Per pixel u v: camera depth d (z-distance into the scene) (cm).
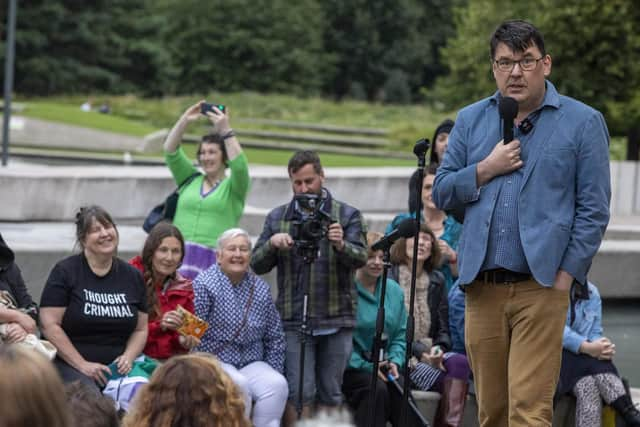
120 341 736
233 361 768
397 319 815
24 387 303
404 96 6631
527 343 575
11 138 3203
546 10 2339
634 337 1094
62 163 2762
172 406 411
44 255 981
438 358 802
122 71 5591
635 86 2322
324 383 782
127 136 3353
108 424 416
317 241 734
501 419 605
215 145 927
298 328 777
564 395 803
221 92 5762
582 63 2322
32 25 5097
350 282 786
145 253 768
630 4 2294
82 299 725
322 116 4375
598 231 571
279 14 5872
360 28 6781
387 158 3316
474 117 599
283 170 1825
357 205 1639
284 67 5828
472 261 582
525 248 568
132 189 1420
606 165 577
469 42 2727
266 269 782
